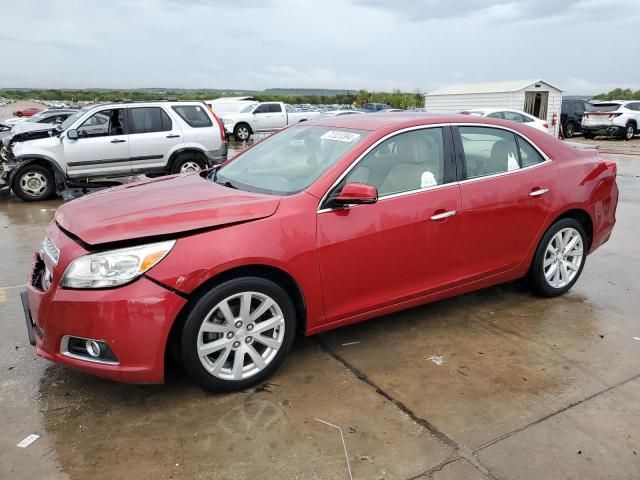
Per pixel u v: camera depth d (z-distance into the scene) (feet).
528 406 10.24
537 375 11.37
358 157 11.67
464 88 90.33
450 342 12.84
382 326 13.73
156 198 11.34
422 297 12.75
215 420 9.77
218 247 9.83
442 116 13.39
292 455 8.84
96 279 9.36
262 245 10.21
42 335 10.18
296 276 10.70
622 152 59.82
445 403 10.32
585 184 15.14
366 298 11.85
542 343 12.81
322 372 11.46
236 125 80.79
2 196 34.78
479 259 13.44
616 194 16.28
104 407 10.18
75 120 33.24
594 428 9.59
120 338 9.36
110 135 32.86
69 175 32.45
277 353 10.96
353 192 10.68
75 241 9.92
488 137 13.78
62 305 9.48
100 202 11.41
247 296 10.32
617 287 16.52
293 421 9.73
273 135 15.06
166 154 34.12
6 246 21.53
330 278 11.17
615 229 23.76
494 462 8.70
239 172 13.42
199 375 10.14
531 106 82.89
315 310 11.21
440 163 12.82
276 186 11.84
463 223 12.85
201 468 8.54
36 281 10.71
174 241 9.64
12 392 10.67
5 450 8.93
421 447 9.04
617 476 8.42
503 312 14.58
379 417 9.86
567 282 15.56
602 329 13.58
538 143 14.66
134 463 8.65
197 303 9.83
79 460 8.71
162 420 9.77
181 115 34.50
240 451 8.93
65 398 10.48
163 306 9.45
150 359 9.54
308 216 10.82
